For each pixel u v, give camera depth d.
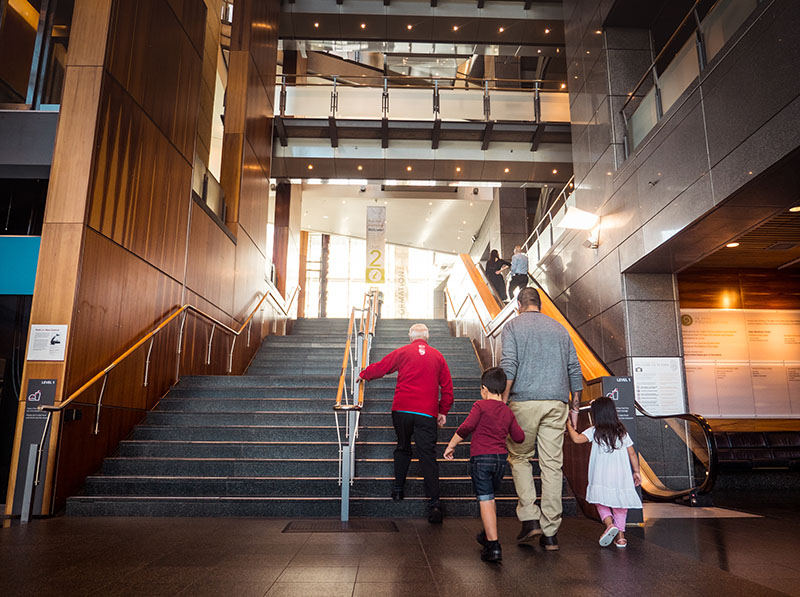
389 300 31.00
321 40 14.04
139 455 5.59
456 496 5.01
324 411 6.54
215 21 11.22
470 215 20.34
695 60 6.56
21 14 6.46
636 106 8.92
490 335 8.50
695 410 9.14
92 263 5.15
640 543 3.81
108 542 3.66
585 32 10.23
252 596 2.51
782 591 2.68
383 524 4.38
